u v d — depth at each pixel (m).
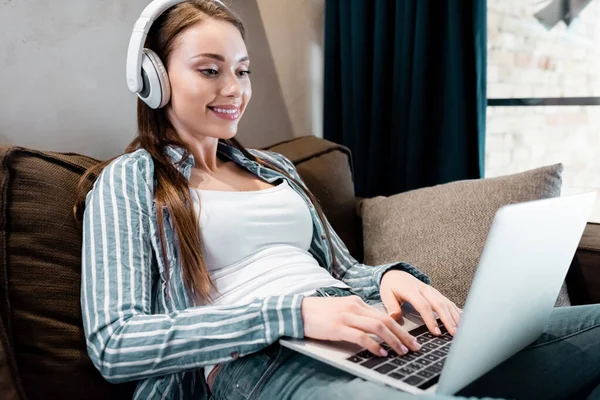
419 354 0.86
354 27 1.89
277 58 1.96
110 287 0.94
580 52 1.92
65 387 0.97
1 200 1.00
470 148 1.80
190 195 1.09
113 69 1.50
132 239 0.99
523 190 1.36
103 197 1.03
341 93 2.02
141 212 1.03
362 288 1.20
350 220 1.62
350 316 0.87
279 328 0.89
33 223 1.02
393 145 1.91
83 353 1.01
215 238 1.08
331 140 2.06
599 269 1.32
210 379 1.01
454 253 1.34
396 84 1.86
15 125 1.33
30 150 1.09
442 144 1.82
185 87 1.12
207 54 1.11
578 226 0.86
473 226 1.36
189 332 0.89
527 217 0.71
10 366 0.91
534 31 1.96
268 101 1.96
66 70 1.41
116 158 1.17
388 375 0.79
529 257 0.75
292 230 1.19
